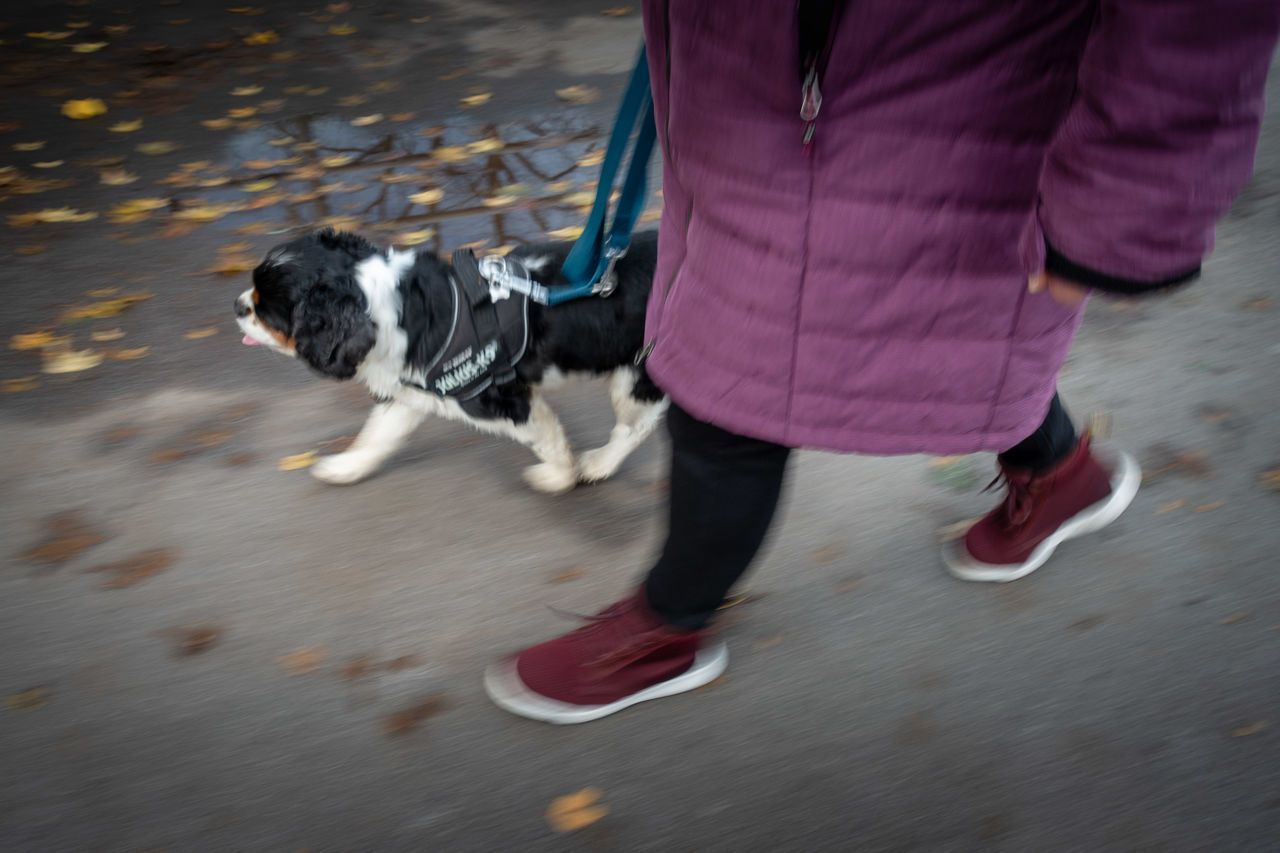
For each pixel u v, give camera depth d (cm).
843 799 195
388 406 269
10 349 337
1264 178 425
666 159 153
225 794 198
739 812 193
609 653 202
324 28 636
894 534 258
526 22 638
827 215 131
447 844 189
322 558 256
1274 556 243
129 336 344
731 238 140
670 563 183
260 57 593
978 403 148
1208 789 192
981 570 238
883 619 233
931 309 138
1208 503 260
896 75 120
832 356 142
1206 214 106
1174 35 95
